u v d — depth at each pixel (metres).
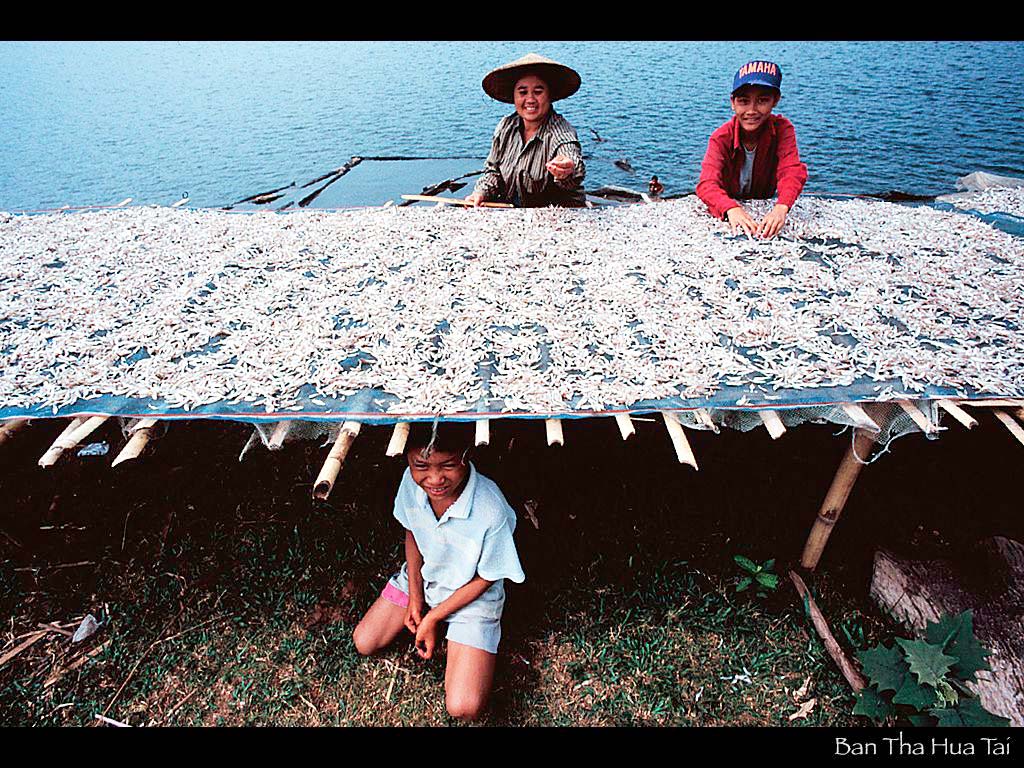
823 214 3.80
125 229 3.64
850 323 2.68
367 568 2.82
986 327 2.64
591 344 2.60
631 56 11.07
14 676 2.43
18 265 3.22
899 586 2.56
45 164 6.96
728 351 2.52
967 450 3.24
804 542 2.87
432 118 8.27
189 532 2.97
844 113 7.78
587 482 3.20
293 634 2.57
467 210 3.88
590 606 2.65
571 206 4.39
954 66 9.63
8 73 11.23
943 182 5.98
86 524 2.98
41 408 2.27
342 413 2.25
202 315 2.78
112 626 2.59
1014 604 2.41
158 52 12.96
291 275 3.12
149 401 2.30
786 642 2.51
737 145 3.86
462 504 2.22
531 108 4.00
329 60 11.88
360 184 6.36
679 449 2.11
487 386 2.36
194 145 7.50
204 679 2.44
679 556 2.84
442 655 2.50
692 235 3.53
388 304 2.84
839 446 3.33
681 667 2.45
